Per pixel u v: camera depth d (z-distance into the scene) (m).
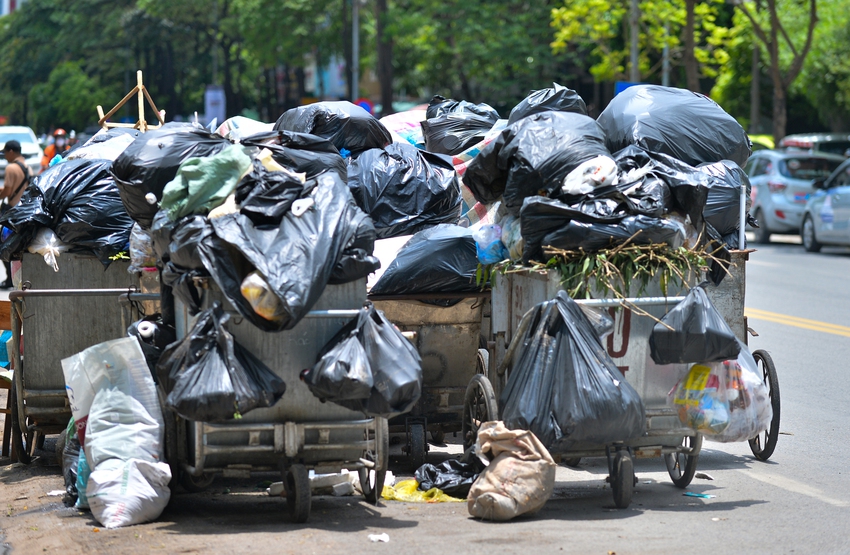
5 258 14.09
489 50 69.19
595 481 13.00
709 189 12.62
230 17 102.94
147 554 9.38
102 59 137.75
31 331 13.71
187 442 11.24
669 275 11.44
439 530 10.24
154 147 11.73
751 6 59.50
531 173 11.68
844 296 30.44
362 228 10.67
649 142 13.69
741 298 14.03
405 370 10.23
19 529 10.71
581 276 11.21
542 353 10.76
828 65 59.44
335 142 15.44
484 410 11.84
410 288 13.41
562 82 83.31
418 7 74.31
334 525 10.54
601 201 11.37
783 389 18.62
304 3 85.19
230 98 116.25
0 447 15.50
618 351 11.40
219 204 10.68
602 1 60.44
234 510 11.36
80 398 11.12
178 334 11.39
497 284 12.70
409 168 14.58
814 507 11.48
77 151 15.21
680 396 11.41
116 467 10.76
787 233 47.81
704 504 11.62
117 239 13.78
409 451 13.59
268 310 9.94
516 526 10.42
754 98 67.25
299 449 10.62
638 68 62.78
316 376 10.02
